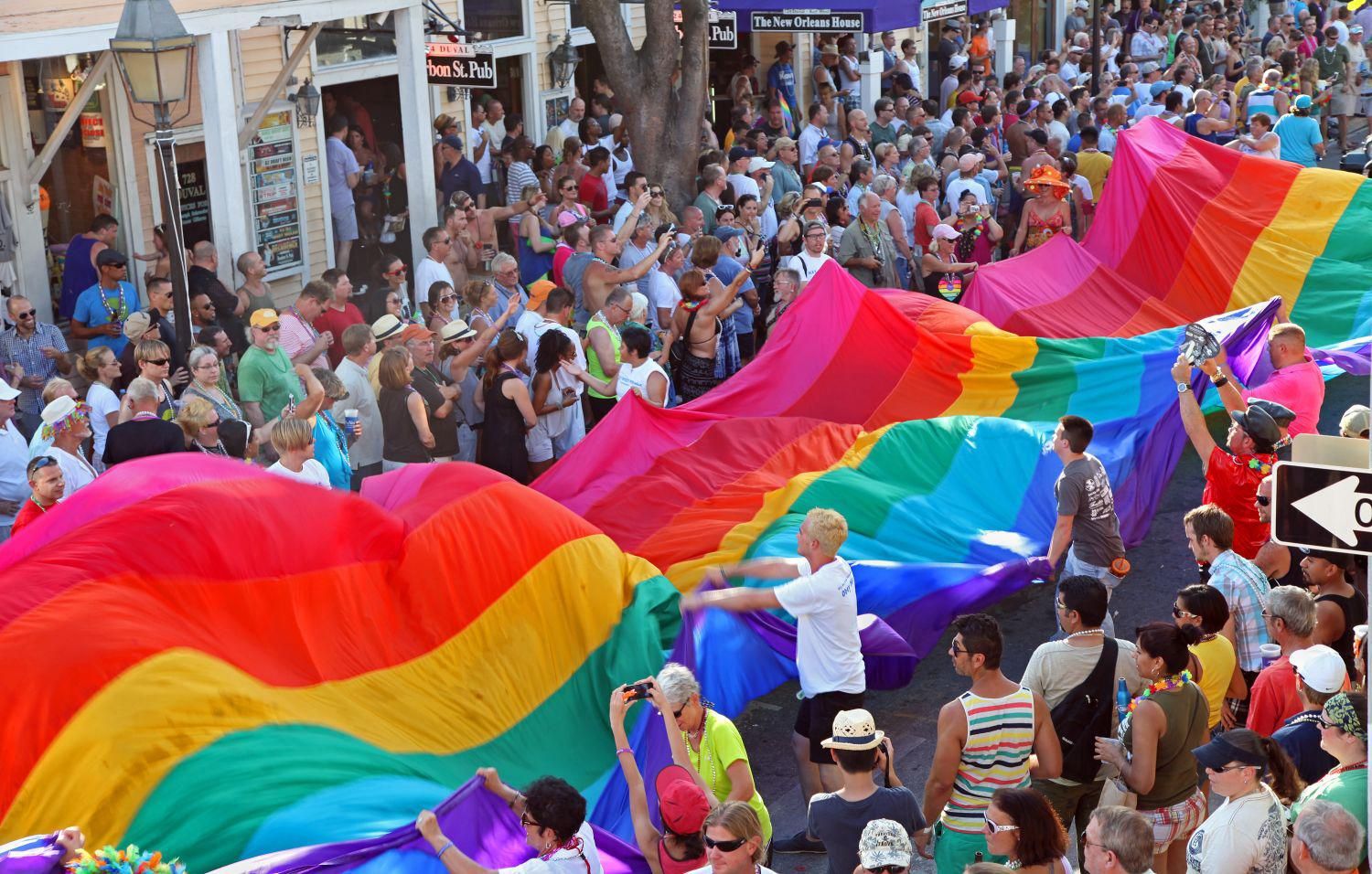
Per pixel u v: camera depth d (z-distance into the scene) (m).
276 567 6.81
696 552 8.97
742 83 21.61
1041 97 23.94
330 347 12.30
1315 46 31.58
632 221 14.08
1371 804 5.08
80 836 5.07
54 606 5.98
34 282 13.60
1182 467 13.51
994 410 11.53
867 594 8.75
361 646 6.94
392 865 5.54
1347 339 14.15
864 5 18.95
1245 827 5.48
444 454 10.68
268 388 10.55
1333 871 5.12
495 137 19.02
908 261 15.59
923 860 7.66
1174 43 30.52
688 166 16.34
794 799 8.20
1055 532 8.95
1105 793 6.68
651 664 7.57
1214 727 7.70
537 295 12.07
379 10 14.14
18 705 5.61
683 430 10.37
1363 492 4.77
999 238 16.27
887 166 18.28
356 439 10.23
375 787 5.95
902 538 9.52
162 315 11.55
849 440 10.34
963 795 6.25
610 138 19.16
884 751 6.24
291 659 6.59
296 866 5.33
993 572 9.20
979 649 6.16
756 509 9.48
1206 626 7.11
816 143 20.08
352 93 18.09
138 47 9.88
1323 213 14.79
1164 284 14.55
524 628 7.48
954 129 18.38
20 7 11.45
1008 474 10.41
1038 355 11.84
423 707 6.86
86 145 14.30
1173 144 15.16
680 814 5.80
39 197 13.80
